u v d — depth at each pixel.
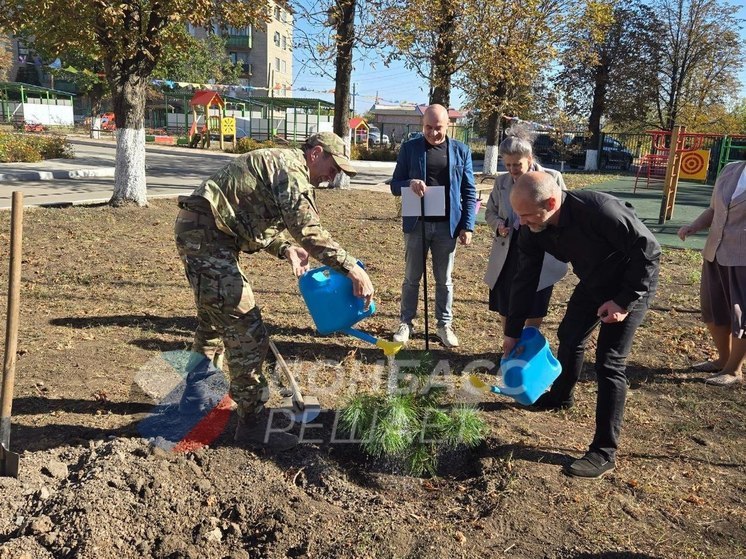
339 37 14.88
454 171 4.77
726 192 4.34
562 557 2.66
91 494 2.82
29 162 19.34
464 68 17.72
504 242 4.39
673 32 32.94
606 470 3.31
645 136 35.41
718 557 2.69
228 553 2.71
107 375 4.30
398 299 6.46
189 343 5.00
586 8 18.03
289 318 5.69
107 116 41.34
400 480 3.32
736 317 4.35
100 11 9.65
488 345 5.25
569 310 3.96
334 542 2.74
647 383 4.58
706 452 3.60
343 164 3.17
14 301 2.95
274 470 3.25
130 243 8.55
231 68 48.91
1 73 51.66
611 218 3.04
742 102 41.78
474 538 2.78
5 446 3.00
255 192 3.11
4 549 2.53
